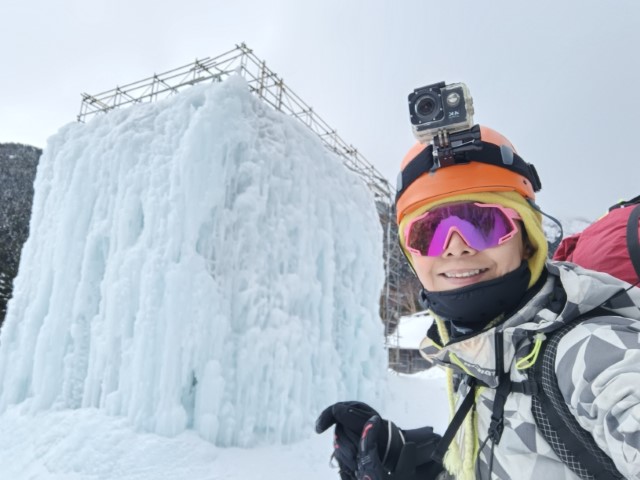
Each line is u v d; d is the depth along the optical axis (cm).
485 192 88
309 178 795
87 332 714
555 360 68
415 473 126
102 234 717
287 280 698
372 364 904
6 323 824
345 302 861
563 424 67
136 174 697
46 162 905
